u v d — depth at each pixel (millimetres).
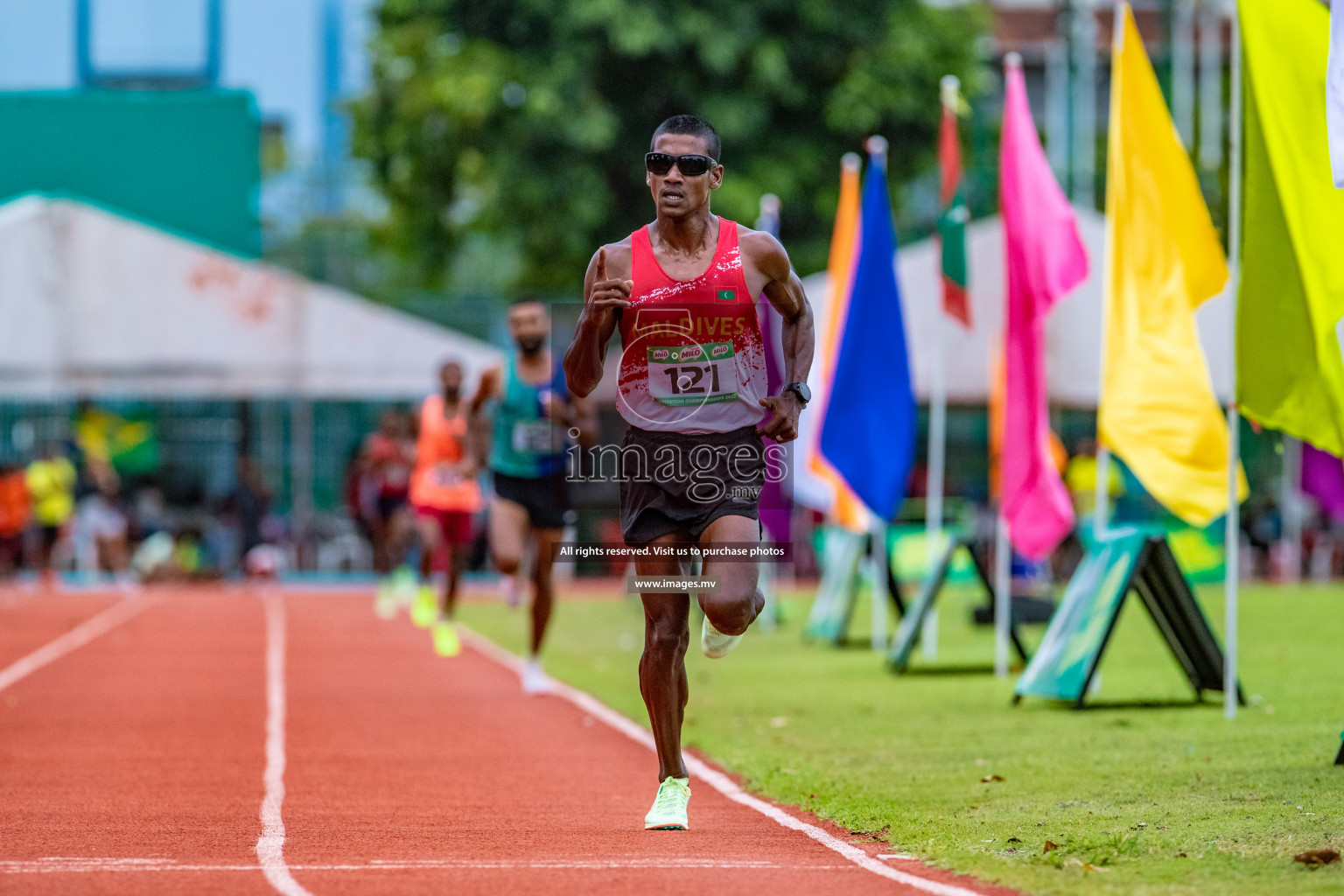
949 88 39969
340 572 83625
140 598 70250
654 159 19266
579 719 31828
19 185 90625
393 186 100750
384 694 36188
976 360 73750
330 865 17516
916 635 39656
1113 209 31047
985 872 16641
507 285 107312
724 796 22672
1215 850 17328
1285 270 26047
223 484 85125
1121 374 30766
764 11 92375
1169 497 30438
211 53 99000
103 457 83000
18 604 66375
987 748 26250
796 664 42562
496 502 35344
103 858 17984
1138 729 27875
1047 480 35875
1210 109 115125
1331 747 24359
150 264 76625
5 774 25016
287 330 76812
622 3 88000
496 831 19969
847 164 46750
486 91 88188
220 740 28984
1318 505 82562
